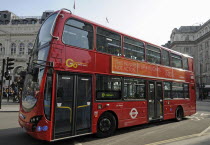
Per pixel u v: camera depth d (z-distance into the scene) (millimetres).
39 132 5398
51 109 5645
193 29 63562
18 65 52312
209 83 51625
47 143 6328
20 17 55875
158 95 9930
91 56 6941
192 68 13703
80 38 6711
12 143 6207
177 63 11992
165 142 6645
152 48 9961
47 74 5734
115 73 7676
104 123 7203
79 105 6387
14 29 53750
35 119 5461
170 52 11359
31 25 53281
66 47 6242
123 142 6578
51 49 5867
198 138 7340
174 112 11094
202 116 14352
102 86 7180
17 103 20750
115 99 7621
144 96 9047
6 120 10430
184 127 9648
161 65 10398
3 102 21578
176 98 11383
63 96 5988
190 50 60875
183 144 6445
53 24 6102
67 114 6031
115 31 8039
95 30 7250
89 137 7238
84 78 6633
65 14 6426
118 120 7660
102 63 7273
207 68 53156
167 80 10711
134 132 8281
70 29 6465
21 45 53656
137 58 8922
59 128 5789
